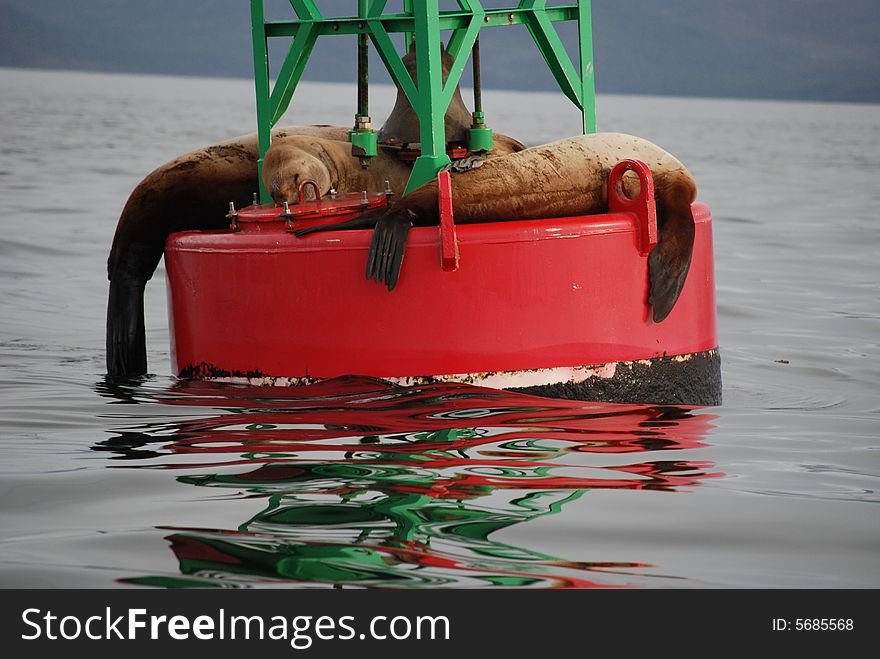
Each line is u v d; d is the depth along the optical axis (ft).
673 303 84.38
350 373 82.33
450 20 87.71
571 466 67.31
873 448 74.95
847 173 431.84
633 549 54.24
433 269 80.12
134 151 441.27
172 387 89.71
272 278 83.51
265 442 72.02
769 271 182.39
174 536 55.42
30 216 239.50
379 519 57.41
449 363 80.94
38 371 100.78
